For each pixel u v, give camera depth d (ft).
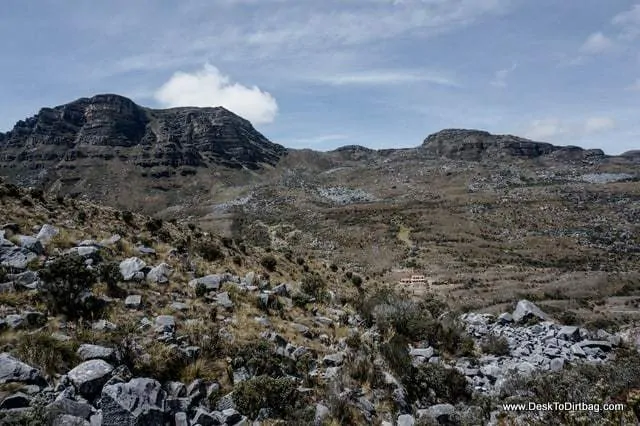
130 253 54.65
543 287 293.23
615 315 194.59
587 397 32.73
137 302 38.37
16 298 32.68
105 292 39.34
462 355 55.77
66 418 21.77
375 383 37.93
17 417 20.53
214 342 35.06
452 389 42.16
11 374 23.62
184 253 65.21
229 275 58.29
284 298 57.72
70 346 27.94
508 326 73.92
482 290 284.61
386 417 34.12
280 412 29.71
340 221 631.97
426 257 423.23
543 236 535.19
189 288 47.91
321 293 67.92
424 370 43.42
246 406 28.66
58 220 58.95
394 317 58.80
